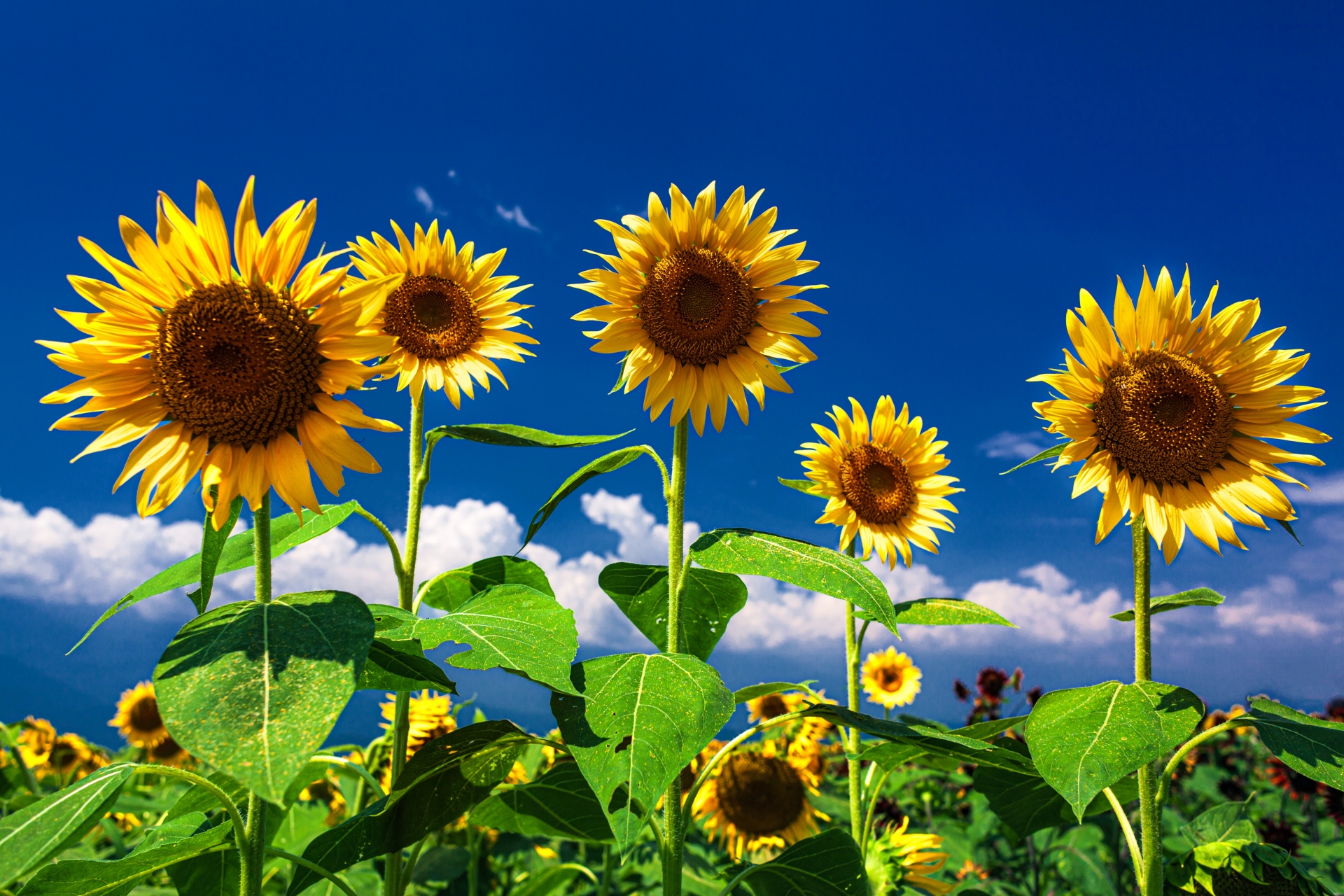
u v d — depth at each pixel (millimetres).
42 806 516
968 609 938
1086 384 775
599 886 1057
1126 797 843
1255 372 779
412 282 1031
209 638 544
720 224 857
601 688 654
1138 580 747
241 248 609
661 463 821
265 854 609
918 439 1211
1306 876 691
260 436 608
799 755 1254
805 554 727
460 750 712
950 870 1519
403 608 845
